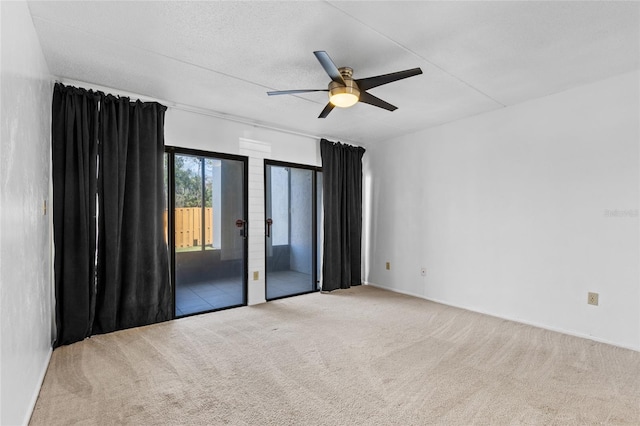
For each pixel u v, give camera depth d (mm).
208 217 3908
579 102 3078
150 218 3301
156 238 3365
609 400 2037
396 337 3051
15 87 1664
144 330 3172
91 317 2953
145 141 3285
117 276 3139
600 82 2949
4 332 1453
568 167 3148
